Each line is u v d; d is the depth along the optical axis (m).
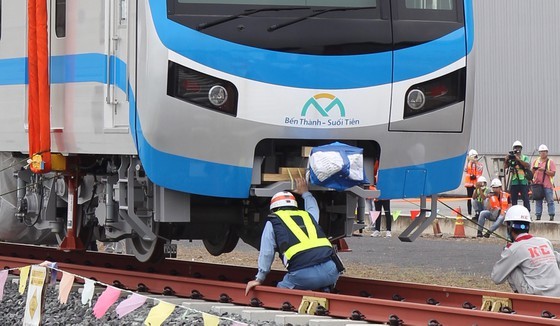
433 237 36.84
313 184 17.22
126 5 17.81
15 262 21.58
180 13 16.97
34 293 14.27
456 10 18.41
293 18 17.44
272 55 17.25
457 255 29.78
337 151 16.88
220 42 17.05
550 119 60.94
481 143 63.91
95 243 25.86
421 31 18.06
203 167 17.09
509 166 38.53
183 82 16.89
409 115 17.95
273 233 17.00
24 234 22.69
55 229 20.89
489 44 63.50
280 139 17.58
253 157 17.27
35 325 14.15
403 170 18.05
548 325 13.80
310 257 16.86
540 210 40.62
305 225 17.03
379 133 17.80
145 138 16.97
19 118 20.27
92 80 18.58
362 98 17.69
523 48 62.16
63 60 19.33
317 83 17.47
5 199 21.91
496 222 35.62
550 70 60.94
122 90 17.84
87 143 18.70
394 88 17.86
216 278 20.70
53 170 19.59
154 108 16.81
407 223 39.19
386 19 17.89
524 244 17.77
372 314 15.59
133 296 13.06
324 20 17.58
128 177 18.03
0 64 20.78
